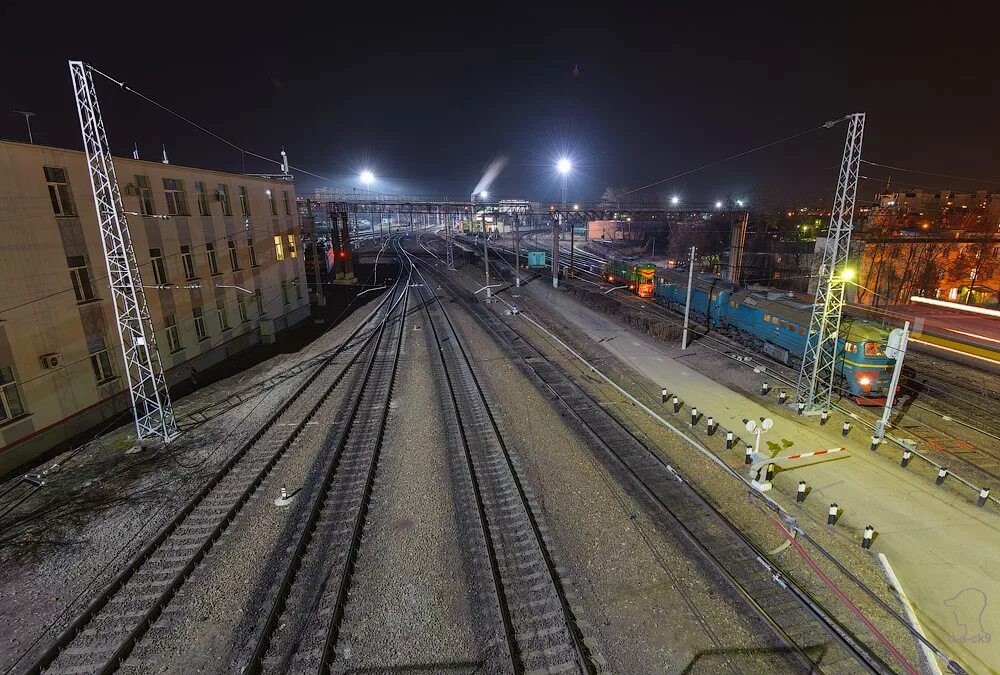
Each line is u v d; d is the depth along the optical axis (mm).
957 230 54656
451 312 40438
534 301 44969
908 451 15539
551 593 10172
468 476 14727
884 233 49938
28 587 10586
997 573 10719
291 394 21734
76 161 18188
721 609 9750
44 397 16906
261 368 26141
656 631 9242
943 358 27281
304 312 39344
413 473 15008
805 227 63156
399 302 45281
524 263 71188
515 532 12156
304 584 10547
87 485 14688
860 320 21234
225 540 12062
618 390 21859
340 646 9031
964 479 14492
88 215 18734
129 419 19469
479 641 9039
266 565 11148
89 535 12305
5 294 15641
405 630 9328
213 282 26656
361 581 10602
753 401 20500
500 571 10828
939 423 18406
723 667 8500
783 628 9305
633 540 11773
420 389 22375
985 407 19922
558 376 23906
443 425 18391
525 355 27719
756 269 53469
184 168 24266
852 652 8656
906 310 41406
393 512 13062
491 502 13422
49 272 17094
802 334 22875
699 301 35156
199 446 17031
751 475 14125
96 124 14758
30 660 8766
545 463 15453
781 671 8430
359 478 14805
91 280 19000
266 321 31203
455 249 92250
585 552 11398
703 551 11180
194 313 25188
